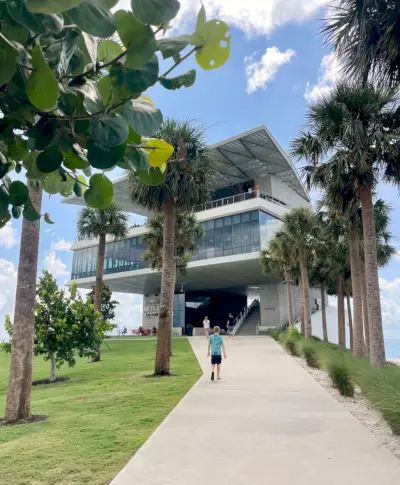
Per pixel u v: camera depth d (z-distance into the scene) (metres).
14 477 4.11
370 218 12.24
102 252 23.41
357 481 3.83
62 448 5.10
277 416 6.55
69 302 14.08
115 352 23.88
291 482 3.82
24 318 7.85
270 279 42.12
